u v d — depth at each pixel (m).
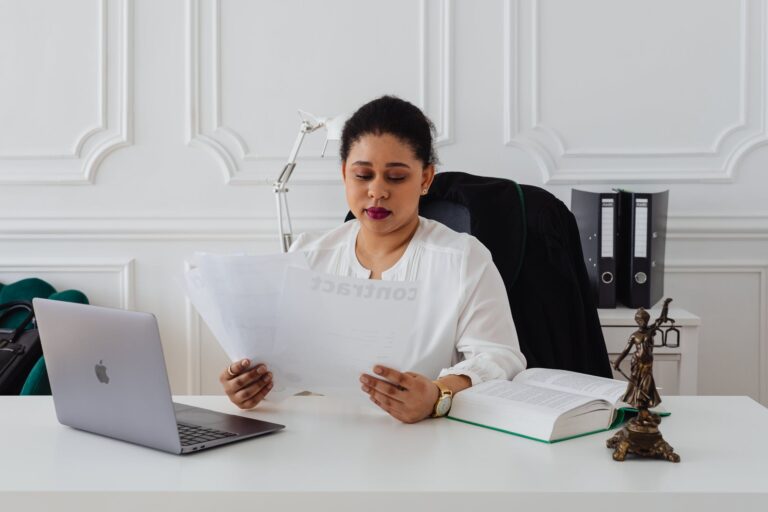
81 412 1.49
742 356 3.16
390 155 1.74
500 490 1.19
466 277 1.82
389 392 1.51
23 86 3.12
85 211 3.14
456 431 1.48
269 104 3.11
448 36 3.07
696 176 3.08
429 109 3.10
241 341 1.58
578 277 2.46
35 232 3.13
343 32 3.10
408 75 3.10
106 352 1.41
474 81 3.09
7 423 1.57
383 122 1.75
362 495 1.20
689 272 3.13
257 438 1.45
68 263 3.14
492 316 1.82
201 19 3.09
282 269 1.50
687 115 3.09
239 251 3.14
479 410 1.51
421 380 1.52
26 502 1.22
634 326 2.75
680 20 3.07
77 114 3.13
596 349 2.47
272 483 1.23
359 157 1.76
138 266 3.16
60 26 3.11
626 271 2.88
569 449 1.38
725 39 3.07
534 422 1.43
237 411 1.63
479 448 1.38
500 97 3.10
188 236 3.13
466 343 1.79
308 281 1.50
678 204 3.11
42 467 1.32
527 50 3.08
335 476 1.26
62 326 1.46
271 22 3.10
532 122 3.10
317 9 3.09
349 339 1.51
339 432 1.48
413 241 1.88
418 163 1.77
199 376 3.18
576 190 2.96
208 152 3.11
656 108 3.09
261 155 3.12
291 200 3.12
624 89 3.09
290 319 1.53
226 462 1.33
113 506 1.21
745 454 1.35
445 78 3.09
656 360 2.79
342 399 1.69
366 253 1.90
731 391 3.17
